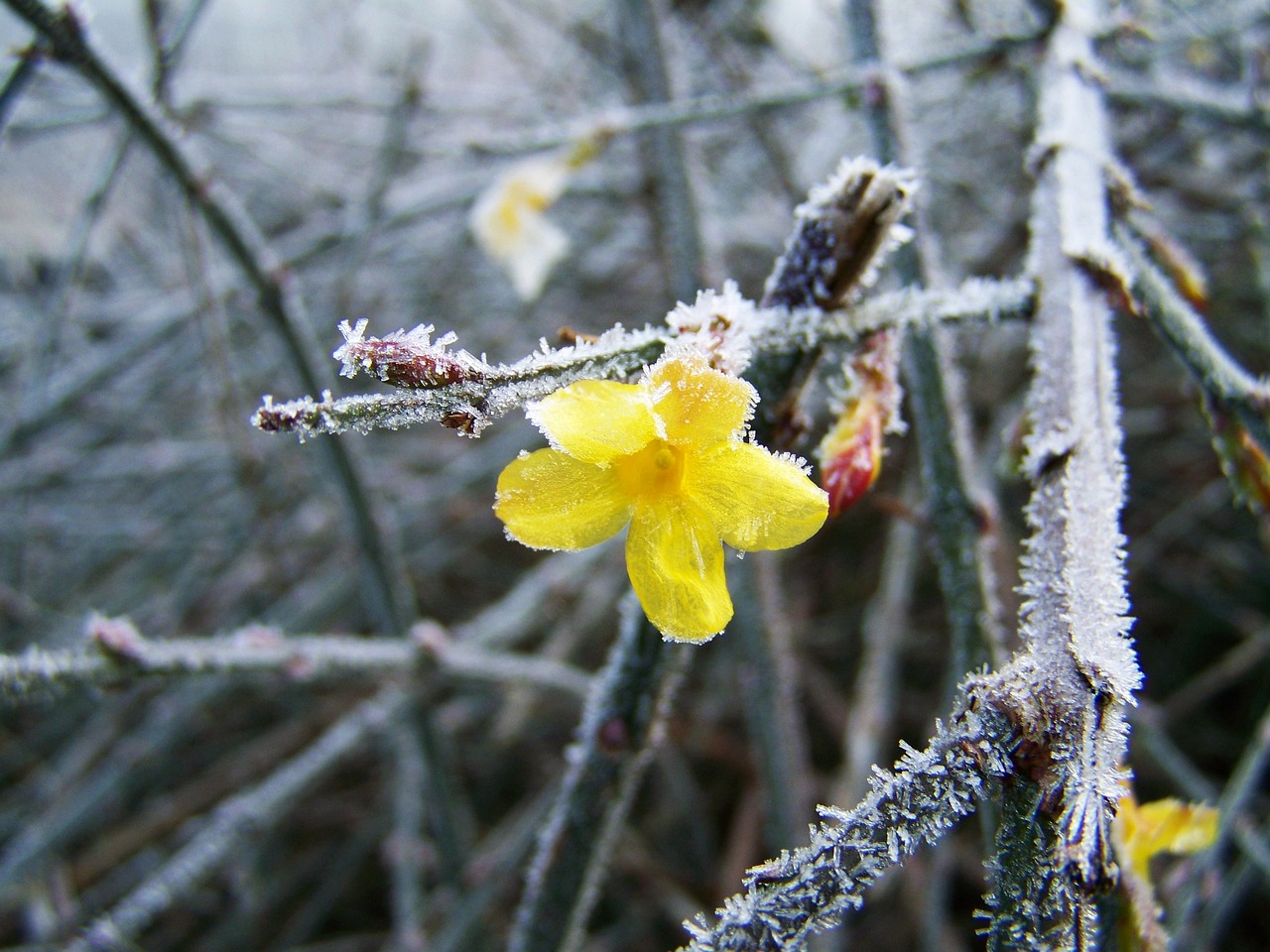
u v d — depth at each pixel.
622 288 0.34
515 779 0.29
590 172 0.29
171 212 0.17
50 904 0.23
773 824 0.18
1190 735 0.25
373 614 0.20
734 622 0.19
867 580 0.29
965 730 0.07
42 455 0.29
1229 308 0.29
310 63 0.45
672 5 0.26
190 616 0.30
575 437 0.08
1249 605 0.27
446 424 0.07
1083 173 0.10
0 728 0.30
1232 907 0.22
